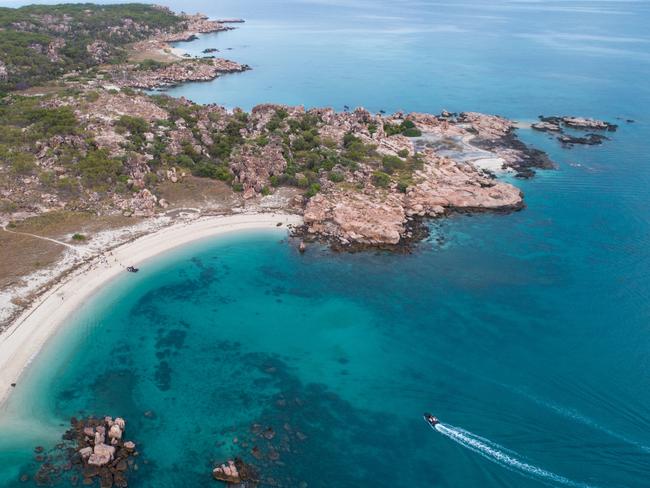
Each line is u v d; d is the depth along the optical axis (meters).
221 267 111.00
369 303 99.88
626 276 106.62
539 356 84.94
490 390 78.38
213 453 67.62
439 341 89.00
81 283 100.31
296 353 87.00
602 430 71.44
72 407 73.75
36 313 90.62
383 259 114.75
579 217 132.00
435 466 66.31
